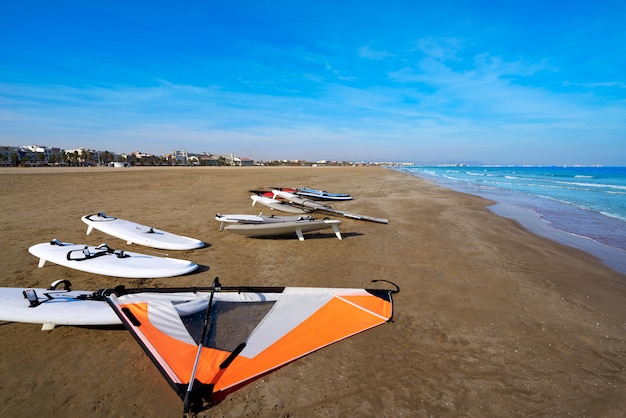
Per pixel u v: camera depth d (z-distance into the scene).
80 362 3.38
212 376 2.78
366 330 4.06
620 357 3.71
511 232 9.99
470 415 2.84
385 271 6.26
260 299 4.12
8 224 9.36
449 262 6.89
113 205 13.13
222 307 3.87
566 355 3.72
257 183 26.30
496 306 4.88
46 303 3.81
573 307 4.91
